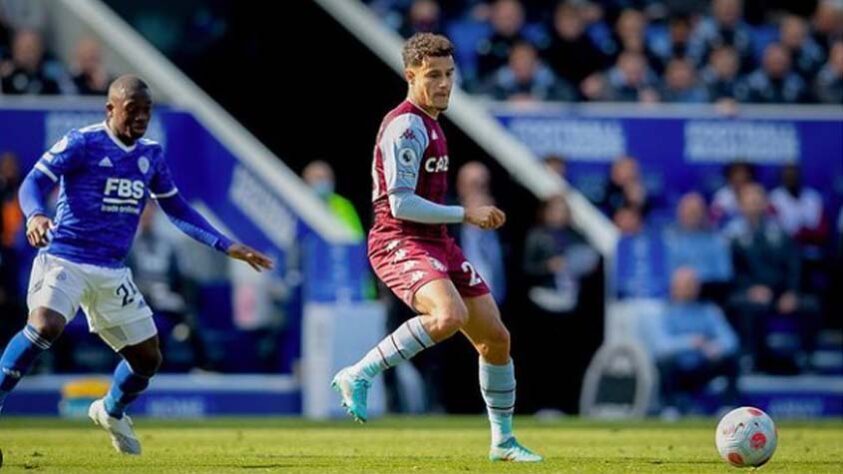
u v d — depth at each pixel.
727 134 69.06
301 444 40.34
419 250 31.09
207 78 75.62
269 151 73.75
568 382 65.88
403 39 72.31
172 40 76.00
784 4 81.25
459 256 31.86
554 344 65.31
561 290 64.75
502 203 69.69
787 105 75.75
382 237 31.58
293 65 74.56
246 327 62.50
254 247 62.12
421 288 30.66
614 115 68.44
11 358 32.09
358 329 59.38
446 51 31.33
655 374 63.28
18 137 61.84
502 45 72.12
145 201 33.28
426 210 30.72
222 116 64.62
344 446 39.38
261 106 74.88
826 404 67.19
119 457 34.03
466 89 71.81
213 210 62.53
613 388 62.00
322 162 73.44
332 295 59.47
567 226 65.06
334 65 73.75
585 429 50.34
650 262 65.12
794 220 69.38
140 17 75.94
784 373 67.25
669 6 77.25
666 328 63.72
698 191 68.88
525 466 31.19
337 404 59.09
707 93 74.31
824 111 70.81
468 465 31.44
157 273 61.62
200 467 30.86
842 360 69.38
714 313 64.38
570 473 29.55
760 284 67.19
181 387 61.56
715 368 63.72
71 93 65.62
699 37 76.38
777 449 38.12
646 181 68.56
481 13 74.00
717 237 66.38
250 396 61.97
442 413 64.00
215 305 62.62
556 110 68.75
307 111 74.19
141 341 33.34
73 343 61.69
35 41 65.88
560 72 73.25
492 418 32.66
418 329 30.59
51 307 32.06
